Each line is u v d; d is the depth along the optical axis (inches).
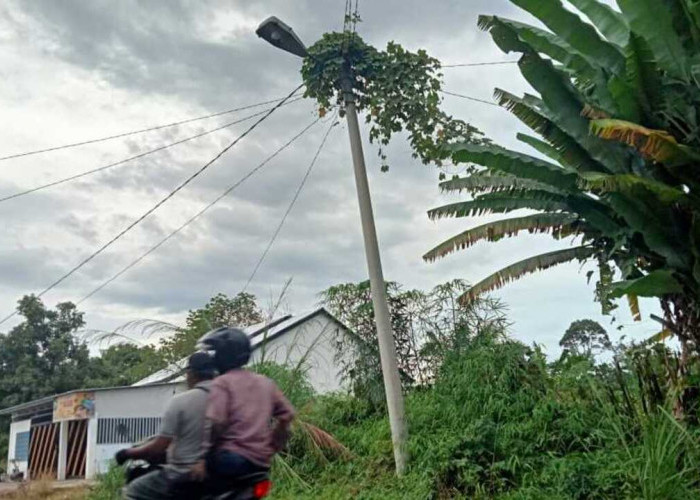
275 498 388.2
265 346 507.8
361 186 419.5
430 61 431.8
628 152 299.1
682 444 278.4
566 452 331.3
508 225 354.3
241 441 164.4
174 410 165.8
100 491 480.7
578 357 381.1
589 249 350.0
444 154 321.4
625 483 278.8
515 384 379.9
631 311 363.6
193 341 535.2
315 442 432.8
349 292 506.0
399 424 383.2
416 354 479.8
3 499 598.5
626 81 281.0
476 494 325.1
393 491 351.9
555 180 315.9
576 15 288.0
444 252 369.7
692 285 296.7
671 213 291.6
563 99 308.7
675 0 272.7
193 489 163.0
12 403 1545.3
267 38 430.0
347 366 505.0
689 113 278.1
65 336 1622.8
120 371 1619.1
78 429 956.0
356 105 435.5
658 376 313.0
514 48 313.0
